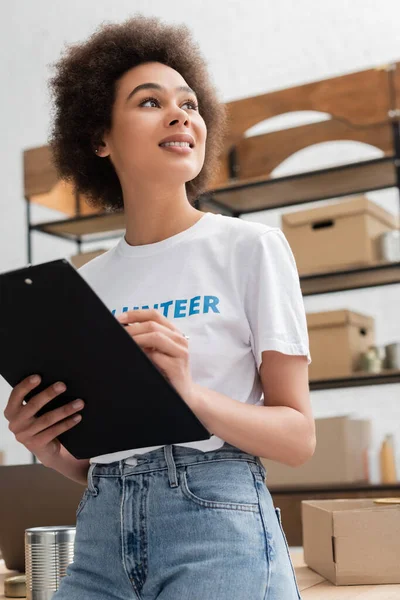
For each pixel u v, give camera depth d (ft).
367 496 10.90
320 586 5.39
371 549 5.38
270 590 3.52
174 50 5.05
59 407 3.72
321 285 12.21
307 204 13.75
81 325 3.24
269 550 3.60
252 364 3.99
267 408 3.71
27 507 6.01
